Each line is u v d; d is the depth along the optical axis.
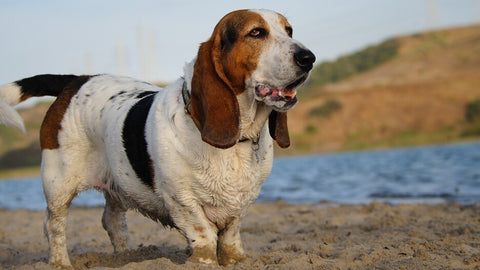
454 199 11.16
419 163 22.88
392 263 5.04
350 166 25.36
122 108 5.55
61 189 5.89
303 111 64.12
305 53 4.38
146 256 6.15
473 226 6.98
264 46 4.56
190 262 5.00
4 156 57.38
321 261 5.34
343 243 6.62
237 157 4.86
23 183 33.91
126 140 5.30
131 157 5.26
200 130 4.69
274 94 4.55
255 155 4.94
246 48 4.59
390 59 91.88
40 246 8.00
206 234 5.04
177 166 4.85
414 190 13.30
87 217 11.38
